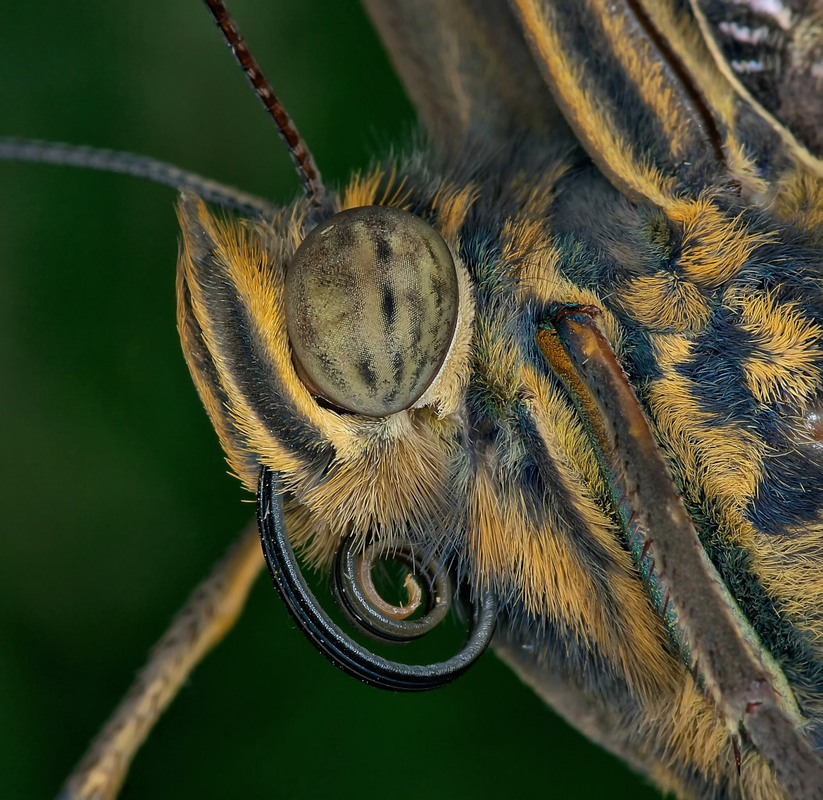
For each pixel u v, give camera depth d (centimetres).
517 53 8
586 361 8
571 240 8
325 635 8
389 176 8
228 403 8
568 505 8
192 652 8
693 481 8
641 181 8
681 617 8
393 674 8
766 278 8
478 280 8
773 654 8
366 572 8
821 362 8
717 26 7
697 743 8
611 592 8
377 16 8
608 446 8
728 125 8
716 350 8
